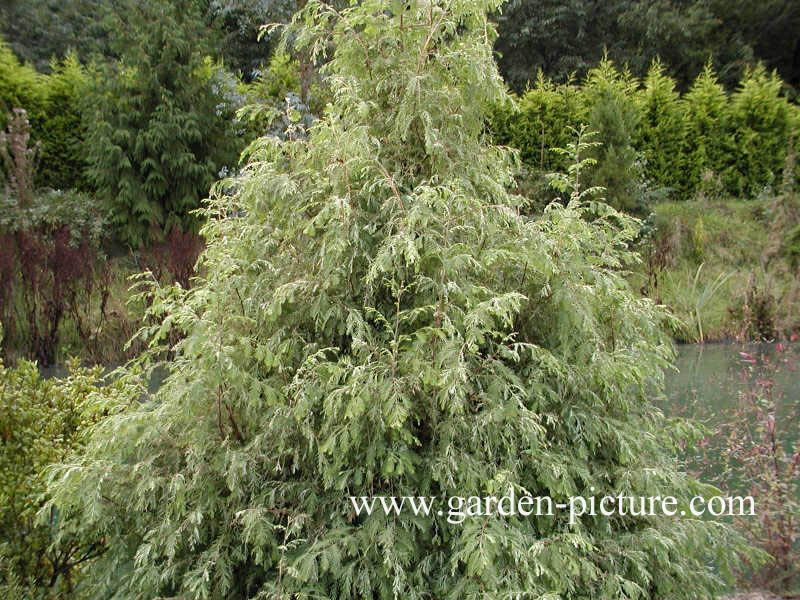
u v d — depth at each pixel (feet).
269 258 7.84
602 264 8.71
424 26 7.77
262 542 6.11
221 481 6.89
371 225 7.30
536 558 6.29
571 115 34.32
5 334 20.39
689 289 26.45
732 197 37.29
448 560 6.63
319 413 7.05
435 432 6.73
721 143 37.06
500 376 6.88
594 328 7.49
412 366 6.52
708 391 16.06
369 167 7.09
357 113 7.68
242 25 43.65
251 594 6.98
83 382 9.82
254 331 7.44
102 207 29.58
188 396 6.53
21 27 53.01
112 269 26.76
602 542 6.99
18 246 23.30
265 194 7.61
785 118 37.14
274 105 32.71
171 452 7.12
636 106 35.06
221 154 31.30
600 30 53.72
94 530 7.63
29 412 8.77
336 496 6.84
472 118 8.22
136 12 30.30
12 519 8.12
